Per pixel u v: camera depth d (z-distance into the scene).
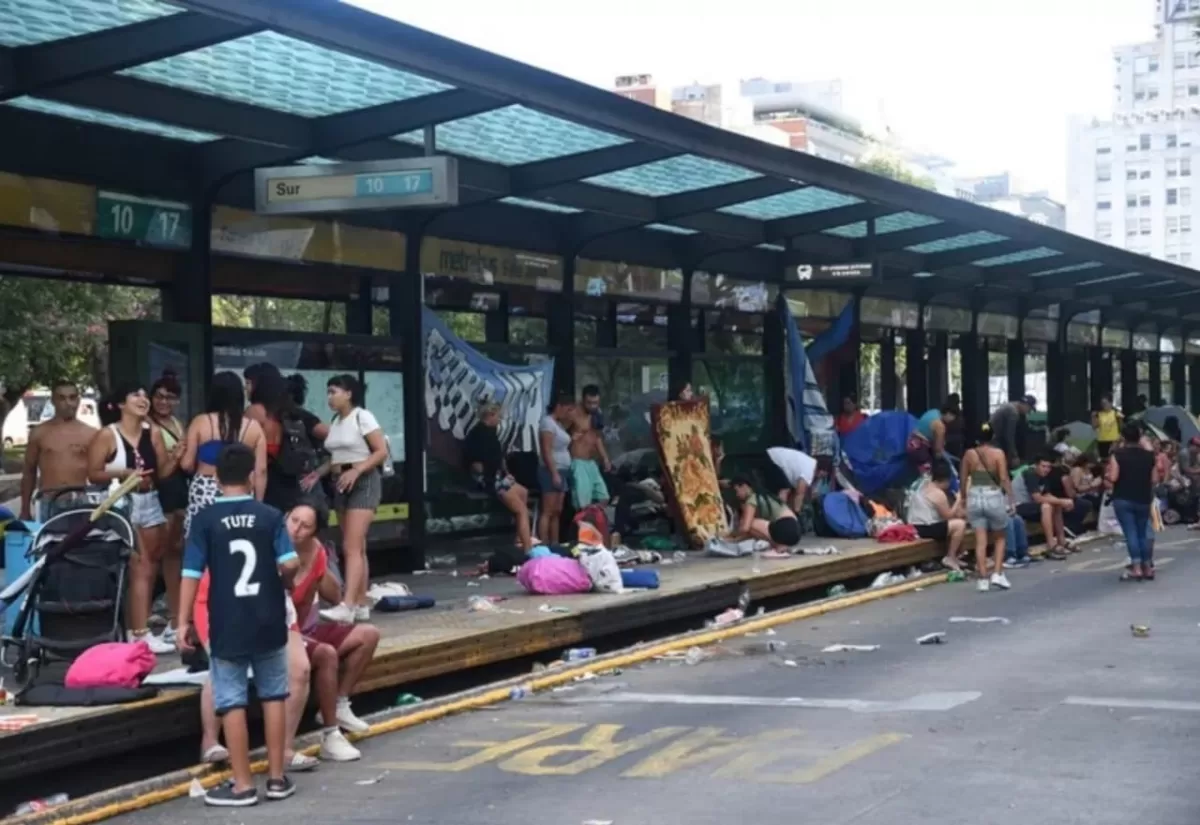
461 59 9.70
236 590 6.74
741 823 6.25
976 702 8.91
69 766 7.52
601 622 11.22
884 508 17.69
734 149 12.96
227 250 12.06
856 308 20.59
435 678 10.23
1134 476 15.62
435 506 14.48
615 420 17.02
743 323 19.25
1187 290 28.66
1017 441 21.38
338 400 10.23
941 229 19.14
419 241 13.88
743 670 10.41
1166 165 147.62
